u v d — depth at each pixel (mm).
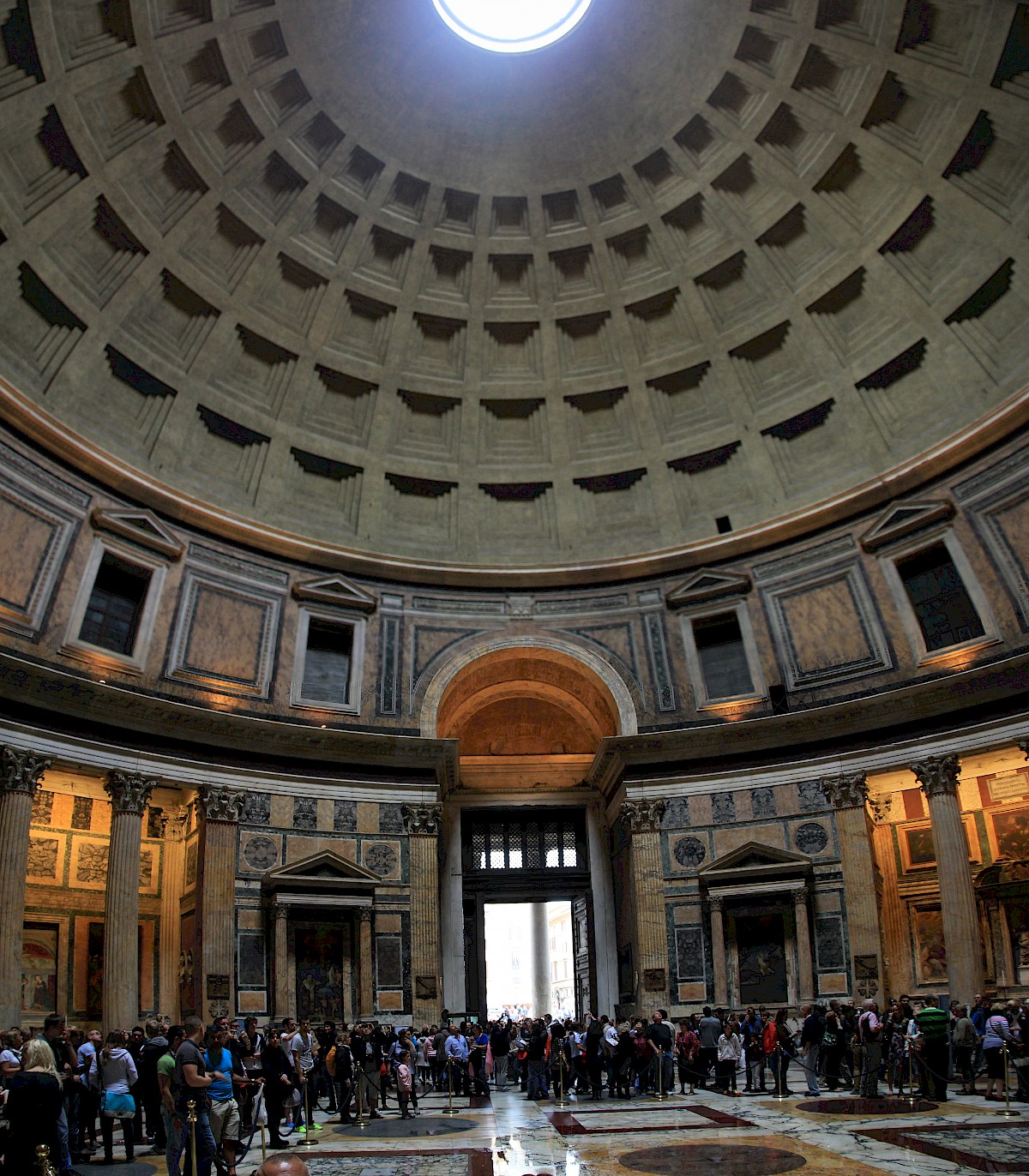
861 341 24344
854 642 23062
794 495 25266
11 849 17219
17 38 17922
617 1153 9633
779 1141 10031
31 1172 6711
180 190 22250
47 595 19469
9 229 19234
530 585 26141
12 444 19219
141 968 20953
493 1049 18922
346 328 25859
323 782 22328
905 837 23438
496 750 28547
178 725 20562
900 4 20234
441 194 25234
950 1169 8062
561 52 23203
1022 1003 15219
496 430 27438
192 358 23500
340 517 25891
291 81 22438
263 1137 9352
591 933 26719
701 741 23438
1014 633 20609
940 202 22047
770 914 21656
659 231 25562
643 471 26953
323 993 20594
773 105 22953
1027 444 20781
